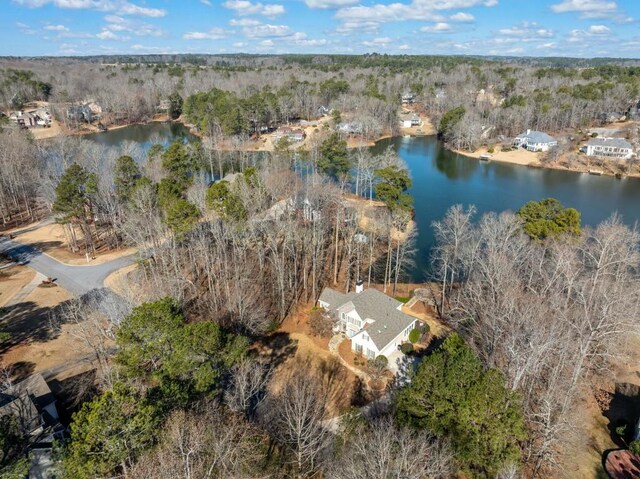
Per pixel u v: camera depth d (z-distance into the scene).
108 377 29.56
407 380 35.91
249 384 30.44
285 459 26.58
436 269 56.50
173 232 47.62
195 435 20.86
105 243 61.75
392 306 43.25
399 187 65.50
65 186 54.44
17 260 56.66
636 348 39.72
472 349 31.72
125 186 62.00
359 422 29.05
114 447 20.38
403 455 20.11
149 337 27.77
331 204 68.56
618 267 42.06
